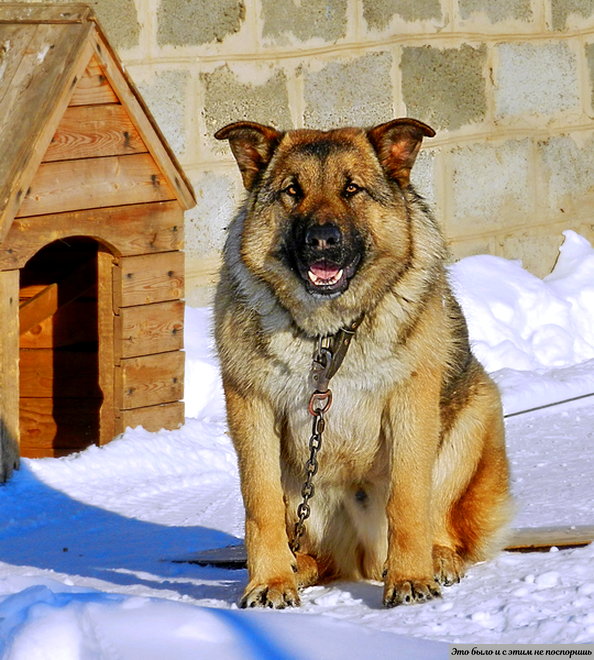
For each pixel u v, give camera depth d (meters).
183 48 15.32
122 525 9.73
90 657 4.52
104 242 11.92
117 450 11.79
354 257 6.53
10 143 10.91
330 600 6.45
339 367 6.63
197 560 8.09
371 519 7.34
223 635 4.84
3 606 5.05
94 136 11.54
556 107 18.97
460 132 17.95
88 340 13.41
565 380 15.05
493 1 18.05
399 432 6.61
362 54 16.86
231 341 6.84
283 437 7.09
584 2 19.00
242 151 7.11
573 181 19.28
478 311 16.34
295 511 7.29
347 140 6.91
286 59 16.20
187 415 13.92
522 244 18.86
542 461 11.36
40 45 11.56
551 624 5.18
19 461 11.13
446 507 7.33
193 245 15.72
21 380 13.52
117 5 14.68
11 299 10.90
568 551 7.12
